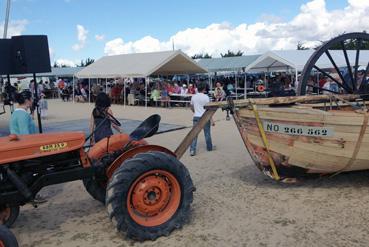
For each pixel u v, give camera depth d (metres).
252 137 6.15
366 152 5.84
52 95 36.78
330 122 5.61
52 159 4.57
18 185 4.22
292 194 5.90
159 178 4.57
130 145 5.13
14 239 3.79
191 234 4.62
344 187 6.14
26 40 7.81
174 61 24.38
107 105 6.25
